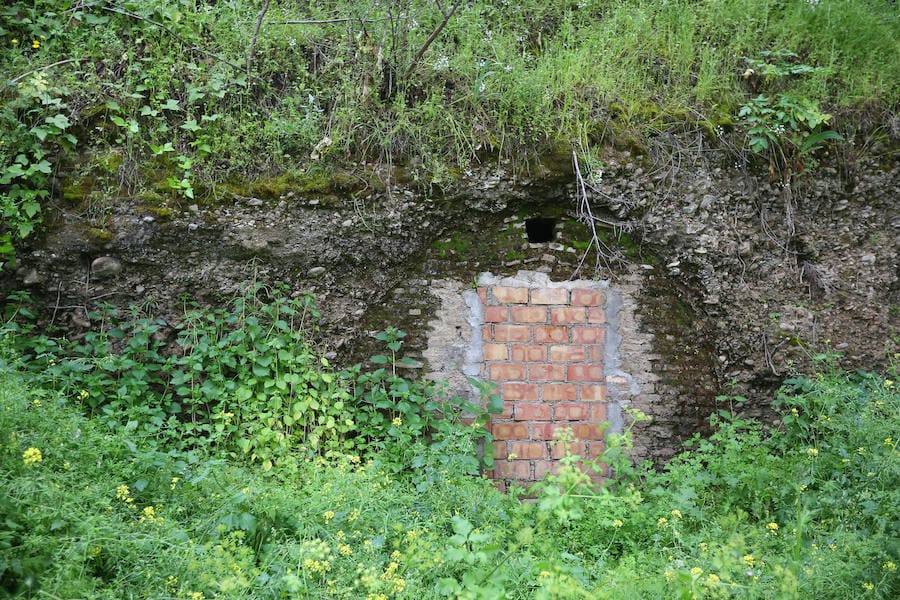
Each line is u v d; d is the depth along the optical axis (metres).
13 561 2.43
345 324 4.67
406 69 4.76
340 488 3.52
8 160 4.18
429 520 3.59
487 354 4.73
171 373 4.28
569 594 2.69
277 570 2.96
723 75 5.16
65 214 4.27
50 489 2.67
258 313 4.47
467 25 5.24
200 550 2.83
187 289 4.48
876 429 3.95
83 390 3.85
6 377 3.34
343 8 5.07
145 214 4.33
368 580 2.73
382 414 4.57
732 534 3.18
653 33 5.41
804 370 4.87
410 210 4.69
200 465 3.61
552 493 2.75
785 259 4.99
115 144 4.41
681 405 4.82
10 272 4.23
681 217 4.88
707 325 4.95
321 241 4.59
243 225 4.47
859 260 5.05
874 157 5.14
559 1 5.77
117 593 2.54
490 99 4.89
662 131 4.95
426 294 4.79
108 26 4.66
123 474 3.25
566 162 4.80
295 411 4.25
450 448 4.20
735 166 4.99
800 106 5.05
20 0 4.60
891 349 4.96
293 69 4.87
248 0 5.16
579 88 4.99
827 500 3.69
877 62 5.38
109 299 4.38
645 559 3.46
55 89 4.25
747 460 4.35
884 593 2.85
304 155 4.64
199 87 4.56
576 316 4.82
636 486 4.52
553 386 4.74
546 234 5.06
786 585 2.64
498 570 2.90
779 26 5.47
